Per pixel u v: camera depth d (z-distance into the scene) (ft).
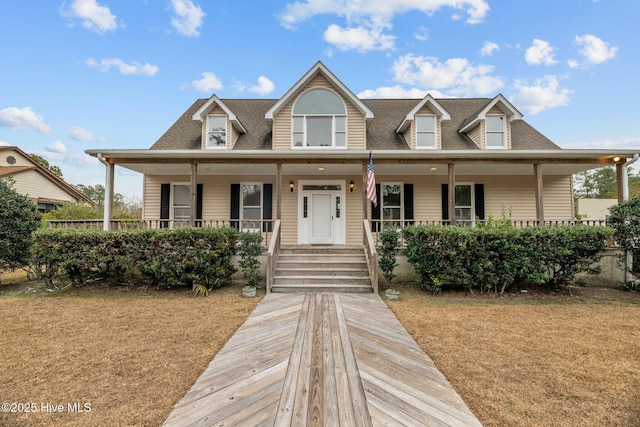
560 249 20.58
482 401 8.30
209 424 7.32
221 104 31.91
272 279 22.39
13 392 8.78
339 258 24.99
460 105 41.57
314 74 31.81
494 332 13.66
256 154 25.40
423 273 21.79
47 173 62.44
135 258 21.58
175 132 35.83
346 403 8.12
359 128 31.99
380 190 34.12
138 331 13.76
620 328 14.29
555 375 9.75
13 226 22.82
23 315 16.25
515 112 32.09
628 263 23.13
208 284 22.13
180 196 34.55
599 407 8.07
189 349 11.76
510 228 21.36
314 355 11.10
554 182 34.12
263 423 7.30
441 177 34.27
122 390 8.90
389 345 12.08
